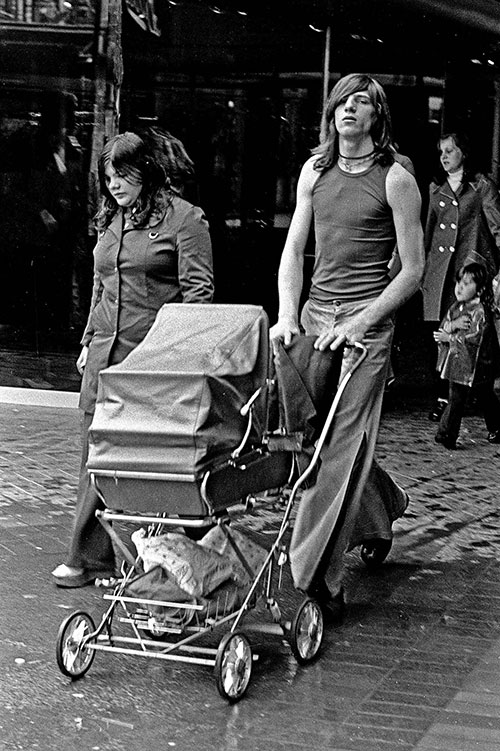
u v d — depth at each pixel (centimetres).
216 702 664
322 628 735
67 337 1523
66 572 854
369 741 619
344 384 746
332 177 795
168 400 654
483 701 672
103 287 852
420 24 1488
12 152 1503
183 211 832
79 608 811
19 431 1388
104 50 1455
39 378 1545
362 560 933
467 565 933
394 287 777
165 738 620
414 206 781
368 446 773
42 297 1527
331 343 761
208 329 704
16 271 1530
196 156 1459
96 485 670
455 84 1533
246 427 677
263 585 731
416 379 1612
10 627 773
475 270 1370
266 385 696
